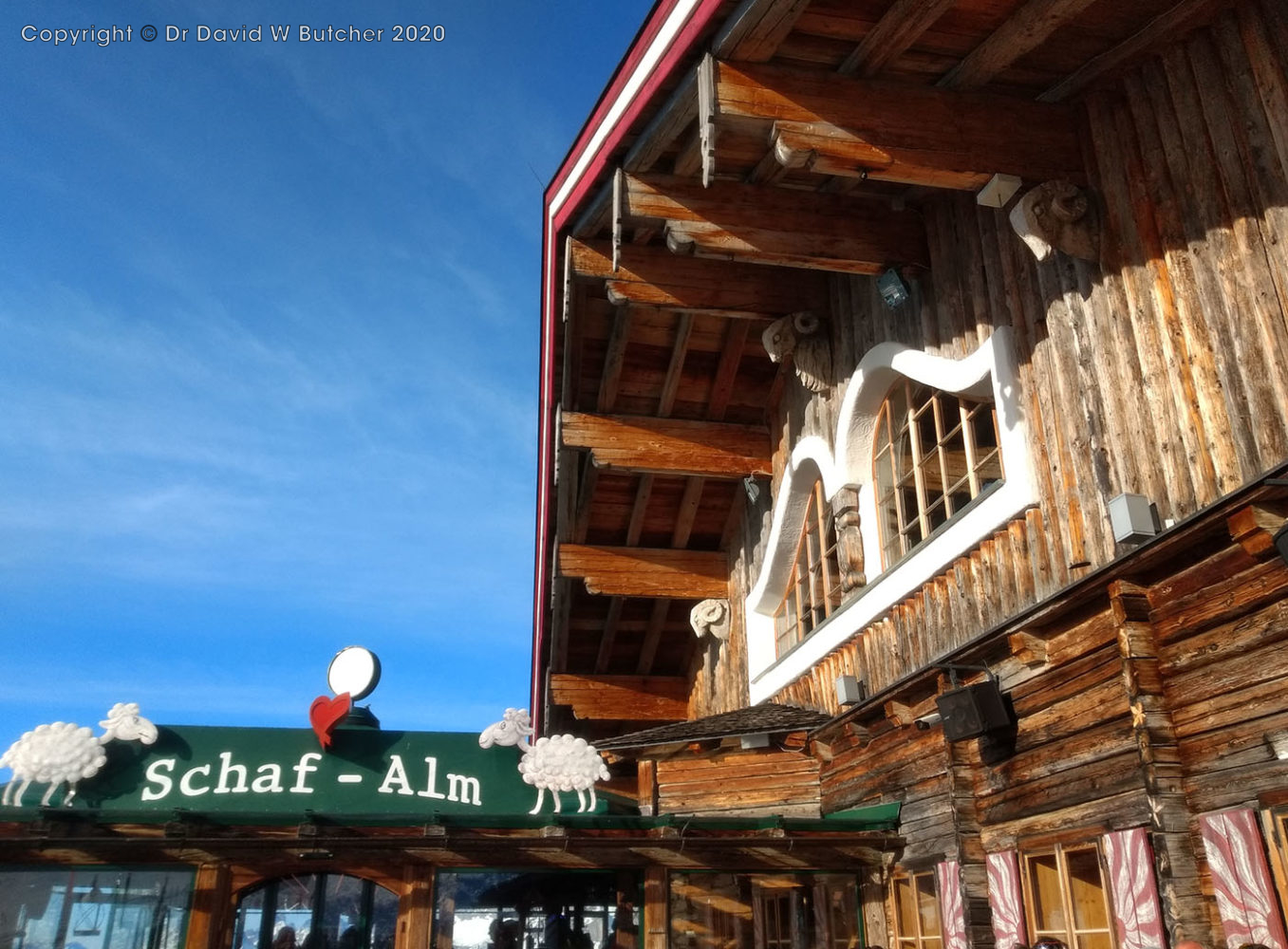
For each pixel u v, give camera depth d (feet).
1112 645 20.22
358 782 24.90
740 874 26.48
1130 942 18.71
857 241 29.19
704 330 39.09
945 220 28.71
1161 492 19.85
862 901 27.63
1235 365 18.57
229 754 24.54
